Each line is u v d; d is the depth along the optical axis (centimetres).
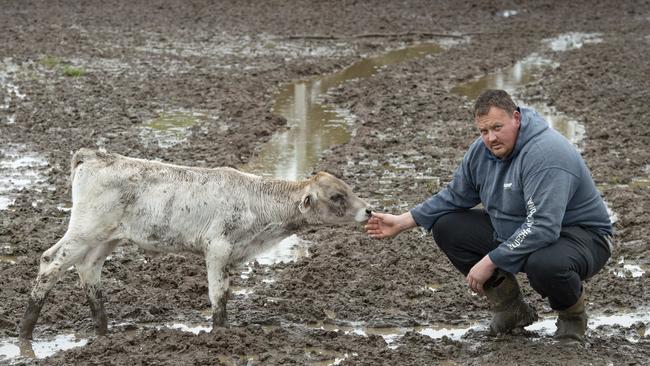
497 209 814
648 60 2389
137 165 854
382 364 789
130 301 942
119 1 3322
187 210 851
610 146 1582
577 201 800
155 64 2286
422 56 2500
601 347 827
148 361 784
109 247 867
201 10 3180
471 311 931
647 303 948
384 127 1714
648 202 1271
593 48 2603
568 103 1912
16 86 1997
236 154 1505
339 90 2042
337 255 1080
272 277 1023
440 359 807
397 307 940
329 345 828
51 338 861
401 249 1100
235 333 834
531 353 805
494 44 2702
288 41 2689
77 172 848
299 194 873
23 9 3106
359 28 2917
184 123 1719
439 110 1841
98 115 1761
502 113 780
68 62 2269
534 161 775
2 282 981
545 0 3522
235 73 2189
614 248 1105
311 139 1634
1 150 1521
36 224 1171
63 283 985
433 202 855
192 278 1004
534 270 785
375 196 1309
